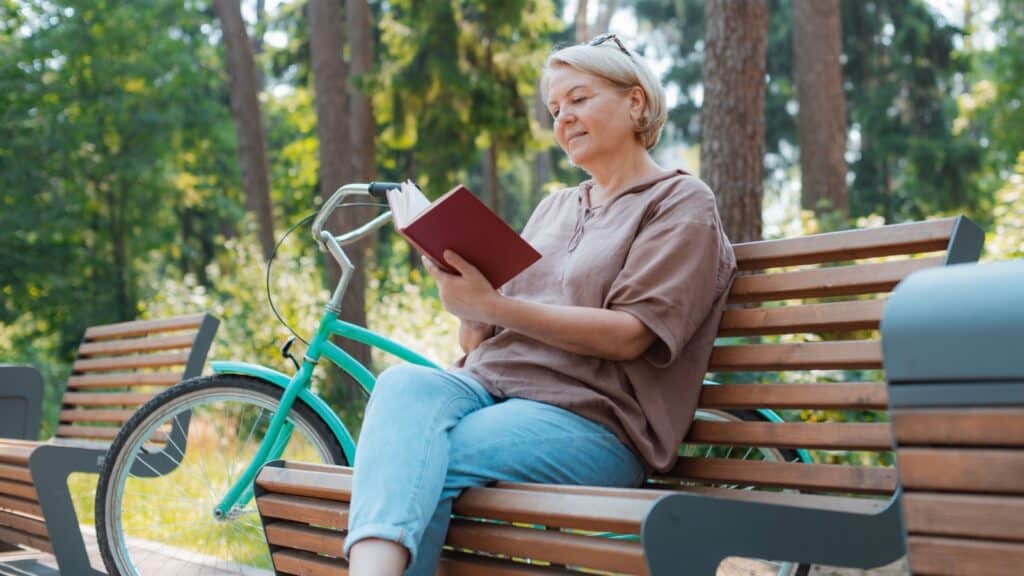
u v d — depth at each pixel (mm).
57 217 21797
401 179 26797
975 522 1777
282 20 27016
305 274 14727
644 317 2982
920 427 1832
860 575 4930
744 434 3156
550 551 2514
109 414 5449
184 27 25156
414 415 2836
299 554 3145
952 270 1873
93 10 22766
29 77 22188
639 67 3320
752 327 3207
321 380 12891
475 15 20172
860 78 28438
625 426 3027
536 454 2906
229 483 4438
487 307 2969
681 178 3205
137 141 23125
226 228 29469
